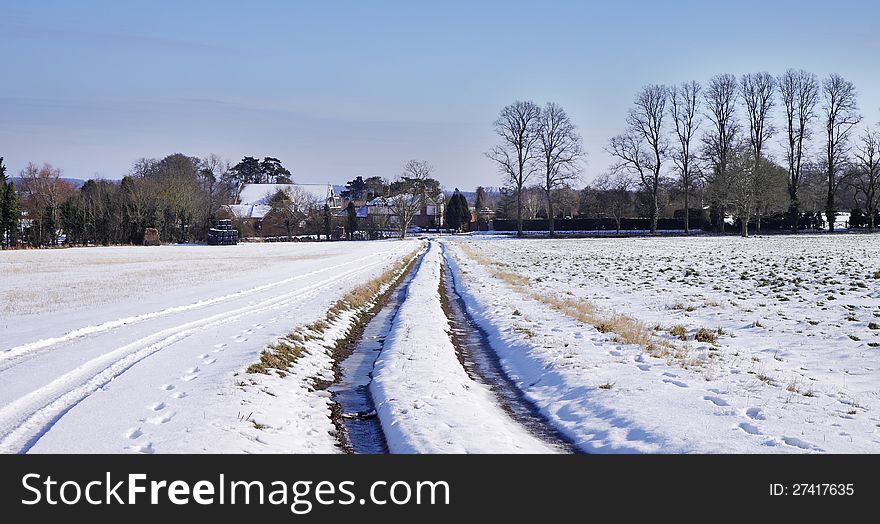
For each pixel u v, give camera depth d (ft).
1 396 37.99
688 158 306.14
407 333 64.90
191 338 56.70
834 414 36.47
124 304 82.07
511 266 153.17
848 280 100.01
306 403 42.06
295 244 329.72
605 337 59.67
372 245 300.20
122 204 339.98
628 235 316.19
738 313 72.33
